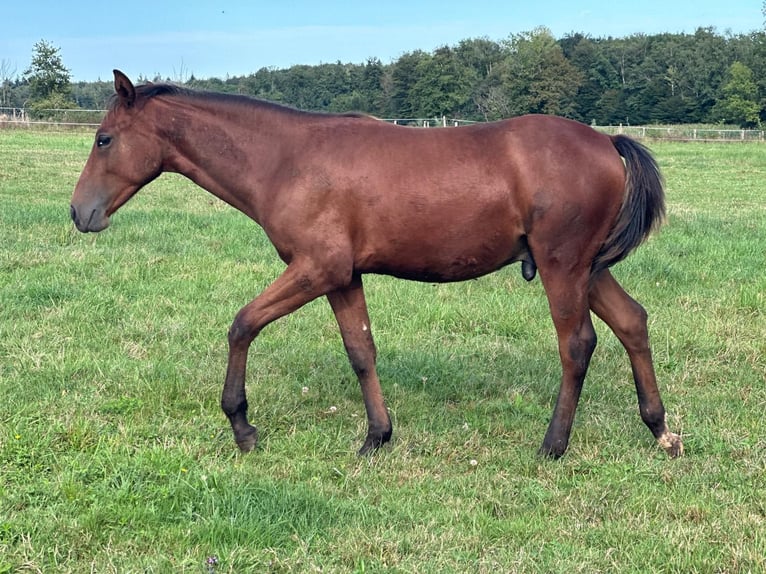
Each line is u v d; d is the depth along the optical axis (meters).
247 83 72.56
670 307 7.50
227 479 4.10
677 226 12.03
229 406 4.56
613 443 4.76
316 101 71.25
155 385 5.48
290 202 4.35
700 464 4.46
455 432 4.95
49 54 45.06
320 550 3.54
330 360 6.17
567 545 3.59
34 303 7.23
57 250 9.35
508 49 69.06
